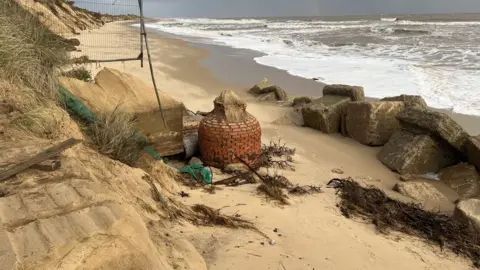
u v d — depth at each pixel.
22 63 5.05
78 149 4.11
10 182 2.89
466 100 12.20
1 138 3.68
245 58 22.67
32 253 2.06
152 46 29.45
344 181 6.22
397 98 9.33
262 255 3.74
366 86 14.43
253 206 4.90
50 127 4.25
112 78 6.39
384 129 8.53
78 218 2.40
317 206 5.18
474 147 7.00
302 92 14.13
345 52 24.66
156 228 3.47
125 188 3.91
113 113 5.63
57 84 5.48
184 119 7.70
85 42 19.84
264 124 9.85
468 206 5.57
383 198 5.88
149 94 6.41
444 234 5.02
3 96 4.40
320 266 3.71
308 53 24.59
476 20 65.75
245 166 6.31
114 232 2.34
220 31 51.31
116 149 5.00
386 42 29.89
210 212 4.47
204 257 3.54
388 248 4.33
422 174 7.39
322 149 8.37
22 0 7.31
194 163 6.37
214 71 18.20
